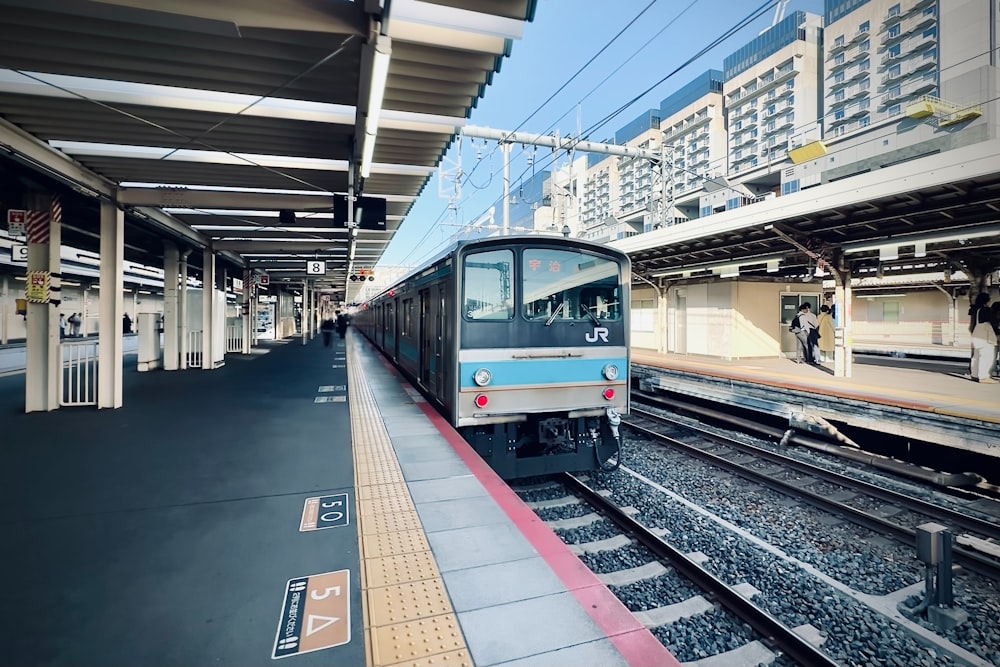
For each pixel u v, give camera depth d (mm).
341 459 5133
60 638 2303
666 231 11727
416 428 6477
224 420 6938
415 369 9094
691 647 3312
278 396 8883
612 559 4453
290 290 32781
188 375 11703
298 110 5340
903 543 4922
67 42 4031
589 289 6062
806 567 4371
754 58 62188
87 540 3305
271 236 12219
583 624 2455
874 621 3652
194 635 2338
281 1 3662
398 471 4750
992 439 6258
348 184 7352
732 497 6082
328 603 2605
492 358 5555
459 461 5070
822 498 5789
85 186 6859
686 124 70688
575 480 6176
